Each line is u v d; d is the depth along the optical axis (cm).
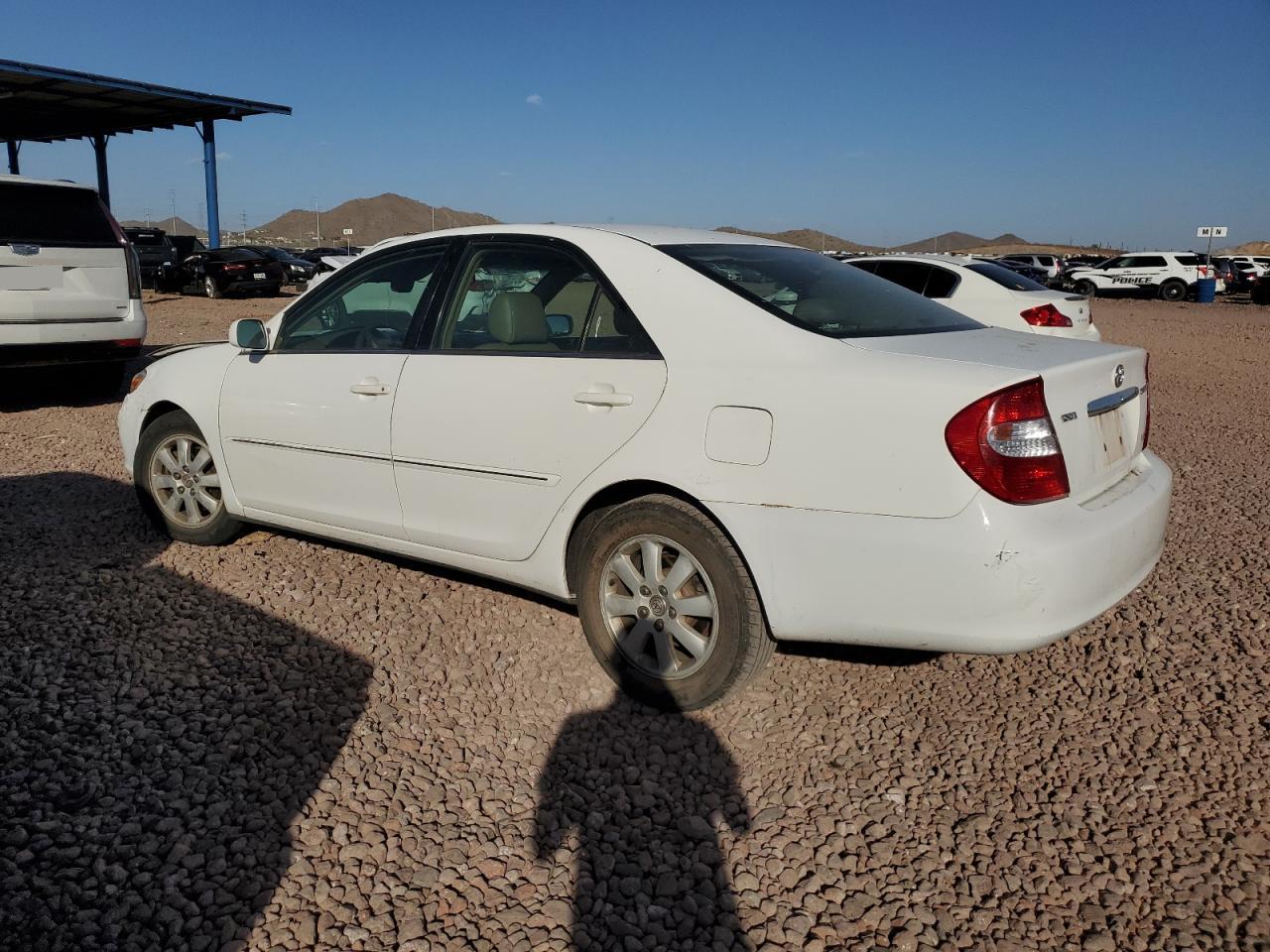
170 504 499
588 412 339
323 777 301
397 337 407
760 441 307
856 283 385
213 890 251
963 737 331
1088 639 403
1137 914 247
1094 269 3538
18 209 811
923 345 319
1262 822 282
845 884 259
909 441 285
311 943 235
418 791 296
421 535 396
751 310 327
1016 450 280
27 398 966
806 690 362
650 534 334
